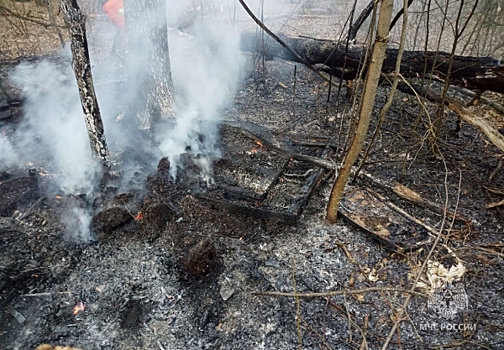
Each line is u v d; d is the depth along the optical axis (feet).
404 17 9.10
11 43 26.18
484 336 8.86
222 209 12.42
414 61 15.40
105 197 12.59
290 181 13.65
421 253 11.00
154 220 11.68
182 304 9.68
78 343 8.67
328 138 16.40
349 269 10.67
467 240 11.52
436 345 8.70
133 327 9.09
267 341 8.82
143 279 10.28
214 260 10.69
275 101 20.71
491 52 21.91
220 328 9.11
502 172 14.60
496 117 18.63
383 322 9.26
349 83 19.52
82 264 10.66
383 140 16.96
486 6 20.54
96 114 12.60
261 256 11.04
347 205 12.71
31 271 10.30
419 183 14.19
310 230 11.97
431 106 19.86
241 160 14.44
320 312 9.49
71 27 10.98
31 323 9.09
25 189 12.48
